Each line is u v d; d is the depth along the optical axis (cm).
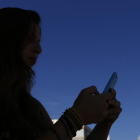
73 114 106
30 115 139
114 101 127
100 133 151
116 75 142
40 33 145
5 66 120
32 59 131
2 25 128
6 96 118
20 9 139
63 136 101
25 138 113
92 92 118
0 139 108
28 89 153
